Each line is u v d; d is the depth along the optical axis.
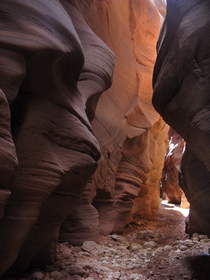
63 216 5.49
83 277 5.39
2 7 3.93
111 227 9.84
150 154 13.14
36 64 4.13
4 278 4.78
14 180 4.02
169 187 25.06
